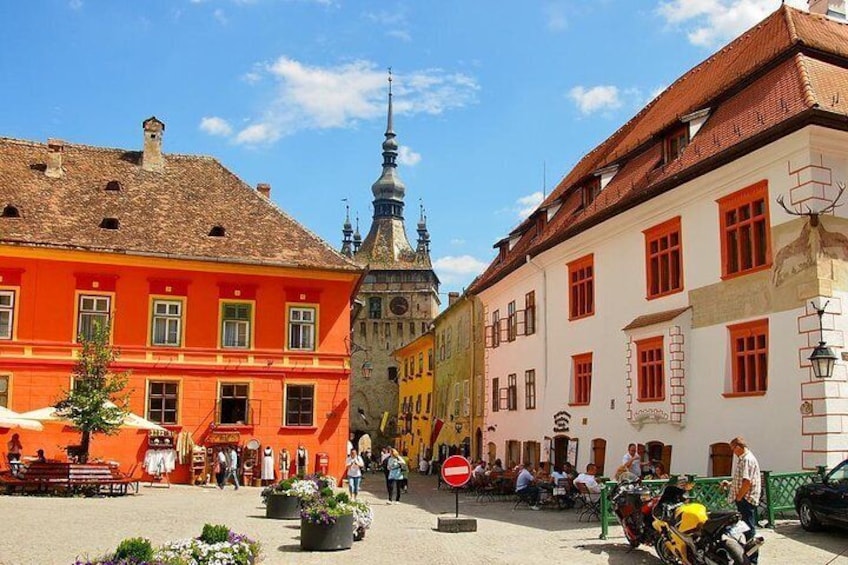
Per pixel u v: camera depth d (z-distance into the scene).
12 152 36.84
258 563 12.72
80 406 26.45
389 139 116.69
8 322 31.75
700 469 21.78
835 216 18.69
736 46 28.23
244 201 38.66
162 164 39.31
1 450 30.80
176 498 25.73
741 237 20.91
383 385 97.56
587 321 28.86
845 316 18.42
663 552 13.25
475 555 14.62
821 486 15.86
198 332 34.00
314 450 34.66
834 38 23.70
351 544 15.56
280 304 35.28
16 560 13.02
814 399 18.03
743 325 20.56
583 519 20.86
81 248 32.47
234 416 34.16
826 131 18.47
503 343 38.50
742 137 20.62
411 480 47.31
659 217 24.48
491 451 39.75
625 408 25.64
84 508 21.28
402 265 104.19
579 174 36.47
